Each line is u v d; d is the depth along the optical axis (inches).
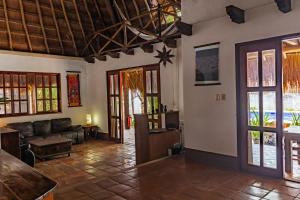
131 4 281.0
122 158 249.4
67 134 311.4
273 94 150.1
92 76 358.0
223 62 169.8
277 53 146.6
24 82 309.6
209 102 178.7
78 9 313.0
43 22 302.8
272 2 146.1
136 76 419.8
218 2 170.6
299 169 169.6
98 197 129.3
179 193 131.5
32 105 316.5
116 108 327.0
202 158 184.7
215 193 130.2
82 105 360.5
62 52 337.1
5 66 291.0
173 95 243.9
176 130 224.1
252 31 154.9
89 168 220.1
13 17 283.1
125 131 408.2
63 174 205.3
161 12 241.1
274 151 152.2
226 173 160.2
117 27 304.7
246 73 160.4
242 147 163.8
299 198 121.5
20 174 79.2
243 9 157.9
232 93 166.1
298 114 243.6
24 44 304.7
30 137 287.3
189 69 190.9
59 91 339.3
